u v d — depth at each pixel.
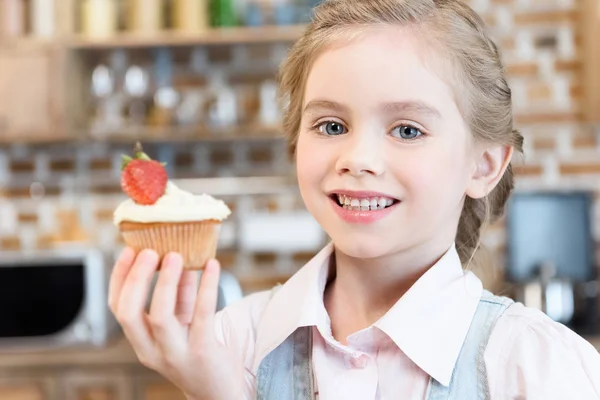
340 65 0.81
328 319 0.91
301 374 0.90
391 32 0.81
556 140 3.03
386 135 0.81
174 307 0.81
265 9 2.95
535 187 3.03
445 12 0.85
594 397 0.79
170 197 0.89
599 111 2.80
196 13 2.87
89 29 2.91
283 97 1.03
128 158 0.91
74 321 2.64
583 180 3.03
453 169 0.82
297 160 0.87
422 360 0.83
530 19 3.02
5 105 2.84
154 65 3.10
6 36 2.87
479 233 1.01
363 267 0.89
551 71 3.02
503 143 0.91
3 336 2.62
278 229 2.97
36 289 2.64
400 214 0.81
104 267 2.68
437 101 0.81
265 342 0.94
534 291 2.54
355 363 0.87
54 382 2.52
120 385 2.52
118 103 3.00
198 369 0.79
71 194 3.16
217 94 2.96
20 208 3.17
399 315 0.84
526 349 0.83
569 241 2.89
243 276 3.13
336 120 0.83
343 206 0.82
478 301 0.90
